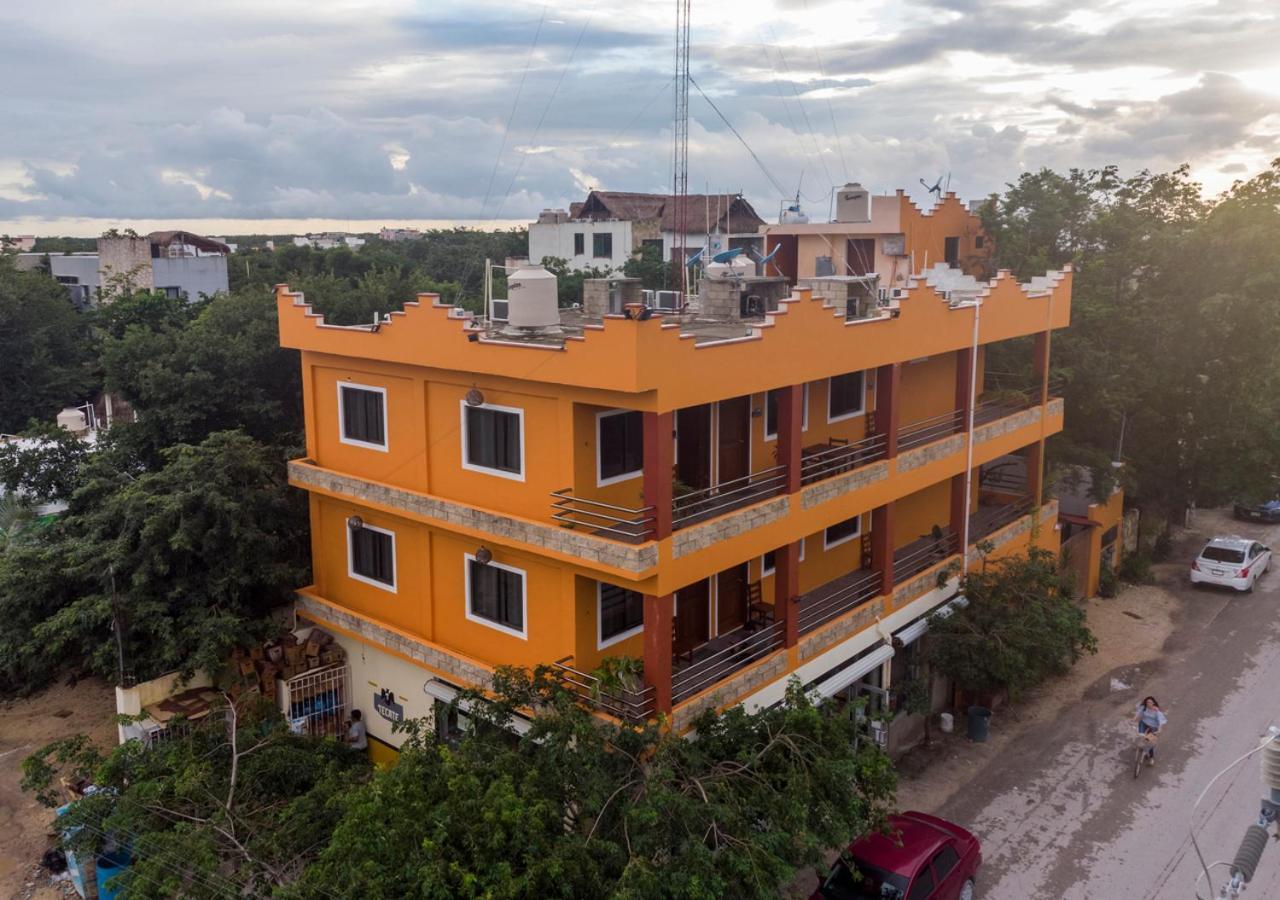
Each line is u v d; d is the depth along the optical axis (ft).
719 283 65.67
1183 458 100.99
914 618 65.16
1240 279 91.86
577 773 38.96
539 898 33.22
